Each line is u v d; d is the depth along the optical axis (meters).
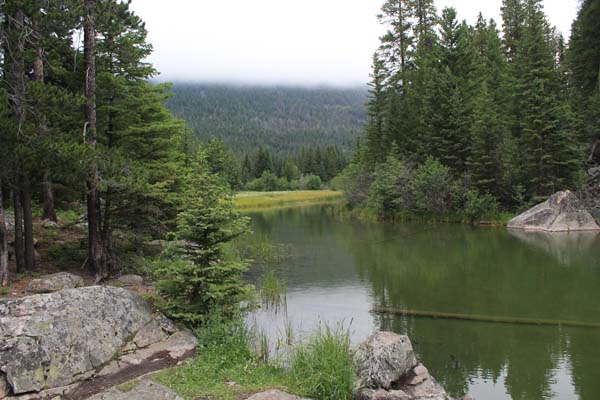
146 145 15.80
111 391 7.08
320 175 114.25
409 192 37.91
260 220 41.94
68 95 10.65
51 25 11.20
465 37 42.12
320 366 7.68
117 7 12.90
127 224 14.79
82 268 13.27
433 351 10.20
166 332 9.67
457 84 38.97
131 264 14.66
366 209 43.06
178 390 7.36
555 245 23.92
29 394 7.09
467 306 13.55
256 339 10.24
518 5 47.47
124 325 9.07
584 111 34.09
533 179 32.31
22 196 12.19
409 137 41.50
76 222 18.20
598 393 8.20
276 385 7.68
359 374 7.93
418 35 44.81
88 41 12.23
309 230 33.06
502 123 35.72
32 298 8.48
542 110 31.36
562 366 9.36
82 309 8.69
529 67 32.72
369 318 12.52
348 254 22.81
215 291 9.80
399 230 31.97
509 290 15.23
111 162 11.62
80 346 8.09
